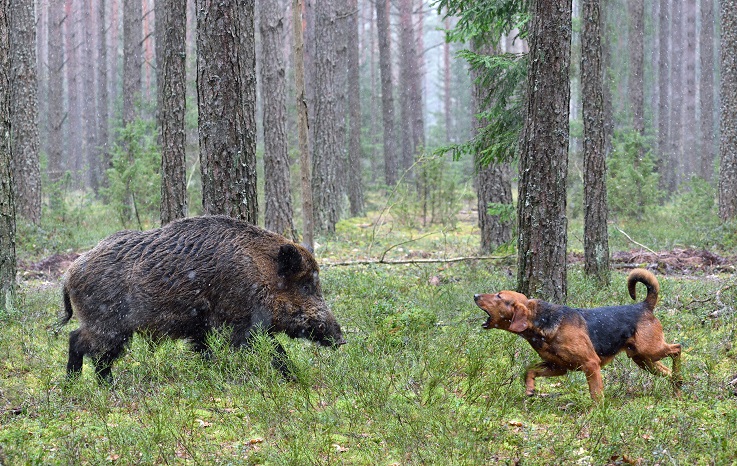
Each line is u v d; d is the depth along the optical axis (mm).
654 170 33406
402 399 6516
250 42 9742
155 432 5691
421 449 5441
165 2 13500
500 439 5688
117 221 23031
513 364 7418
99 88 40094
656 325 6828
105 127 39531
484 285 12156
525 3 12422
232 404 6785
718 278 13180
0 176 10336
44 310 10961
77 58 53812
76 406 6730
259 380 6879
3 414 6500
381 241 20672
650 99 51094
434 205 26094
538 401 6691
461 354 7836
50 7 34344
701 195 21828
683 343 8656
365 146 41750
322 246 19609
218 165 9539
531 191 9516
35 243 18062
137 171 21703
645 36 44906
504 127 13055
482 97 16734
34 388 7426
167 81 13719
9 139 10414
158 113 24625
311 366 7605
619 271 14633
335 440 5785
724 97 20859
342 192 27969
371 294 11766
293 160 29438
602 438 5625
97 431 5918
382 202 35344
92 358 7328
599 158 12609
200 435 5879
